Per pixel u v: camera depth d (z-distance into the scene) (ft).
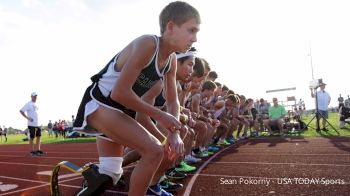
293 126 34.01
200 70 12.32
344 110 36.40
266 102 43.45
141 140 5.45
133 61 5.36
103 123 5.69
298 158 15.17
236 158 16.17
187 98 13.74
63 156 22.07
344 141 22.67
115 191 9.37
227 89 25.35
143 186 5.46
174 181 10.89
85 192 5.96
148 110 5.43
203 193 9.01
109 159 6.04
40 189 10.64
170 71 6.55
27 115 24.39
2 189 10.83
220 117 23.65
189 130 14.02
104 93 5.83
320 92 34.24
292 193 8.48
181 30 5.56
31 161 19.77
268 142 25.41
